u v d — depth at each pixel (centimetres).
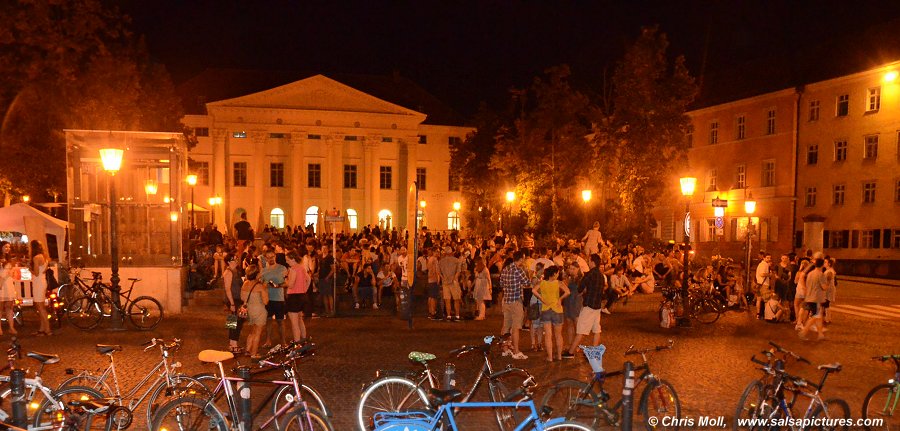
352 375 1291
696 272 2828
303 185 6738
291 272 1553
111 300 1881
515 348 1489
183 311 2278
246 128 6450
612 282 2433
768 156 5125
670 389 910
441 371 1302
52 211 3625
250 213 6562
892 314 2367
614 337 1822
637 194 3875
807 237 4756
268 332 1592
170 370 934
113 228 1877
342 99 6700
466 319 2216
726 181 5497
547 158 4988
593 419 858
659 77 3934
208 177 6481
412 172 6881
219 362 817
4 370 878
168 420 797
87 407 788
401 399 884
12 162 3067
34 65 3005
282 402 848
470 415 903
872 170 4444
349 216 6838
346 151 6869
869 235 4444
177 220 2280
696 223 5778
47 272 1969
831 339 1803
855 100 4559
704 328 2009
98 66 3288
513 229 5531
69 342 1667
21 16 2964
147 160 2270
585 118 5328
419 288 2789
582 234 4538
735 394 1162
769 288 2248
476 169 6341
